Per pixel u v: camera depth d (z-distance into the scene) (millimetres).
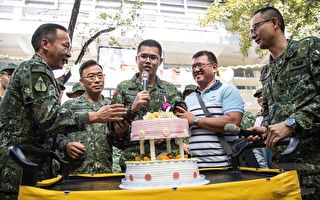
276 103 2441
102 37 10195
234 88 3033
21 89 2035
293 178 1650
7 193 2010
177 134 1980
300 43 2340
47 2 11617
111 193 1402
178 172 1835
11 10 11289
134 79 2820
